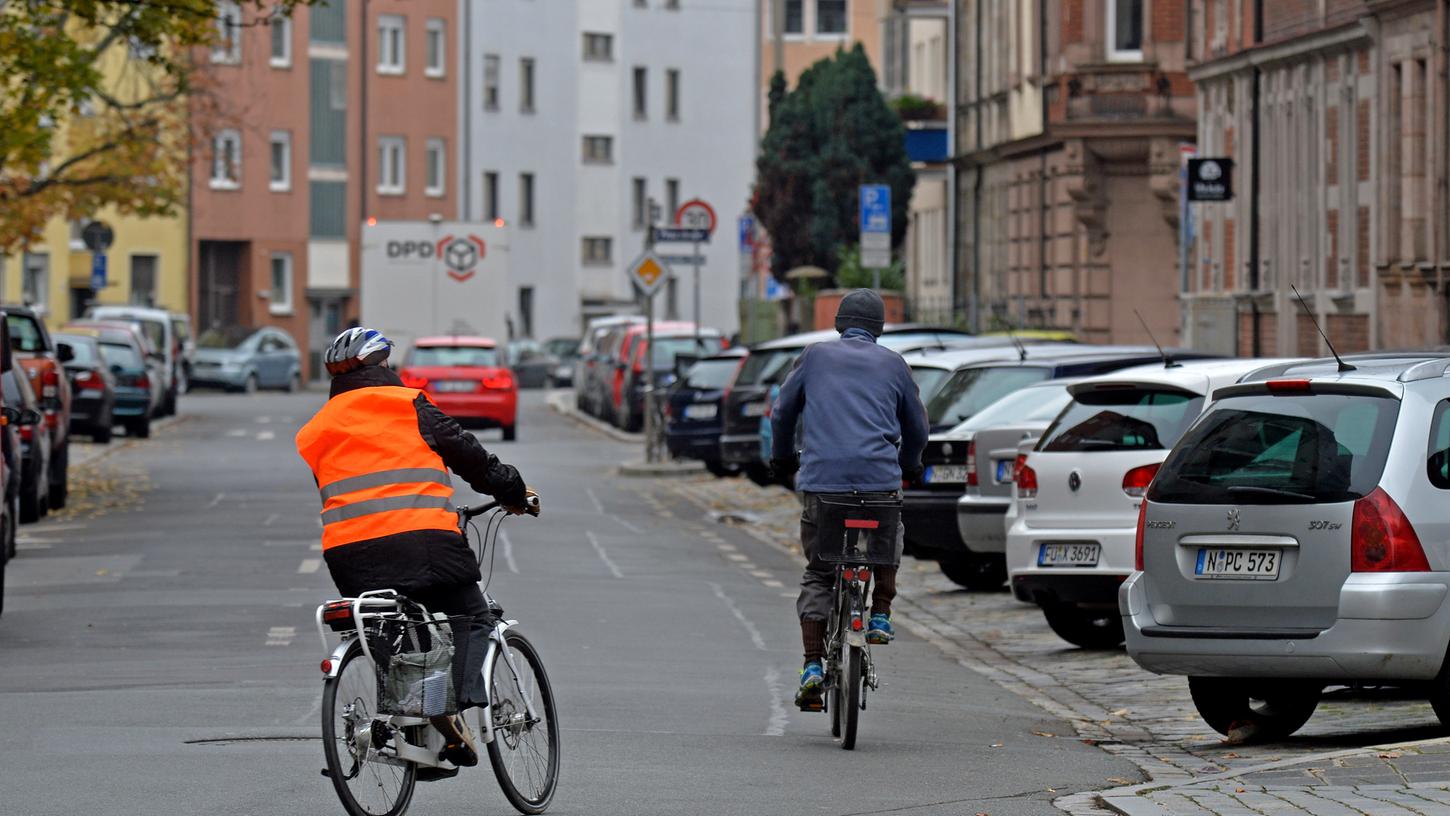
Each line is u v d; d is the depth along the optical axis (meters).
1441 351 36.75
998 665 44.56
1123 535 43.88
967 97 165.62
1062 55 130.88
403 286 149.38
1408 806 26.50
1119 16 129.50
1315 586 32.50
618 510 81.44
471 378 127.56
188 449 116.75
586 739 33.34
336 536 25.98
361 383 26.69
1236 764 31.94
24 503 71.56
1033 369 55.84
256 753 31.20
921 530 54.28
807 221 195.50
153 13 86.06
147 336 142.75
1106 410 44.97
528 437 134.00
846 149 193.00
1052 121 129.25
